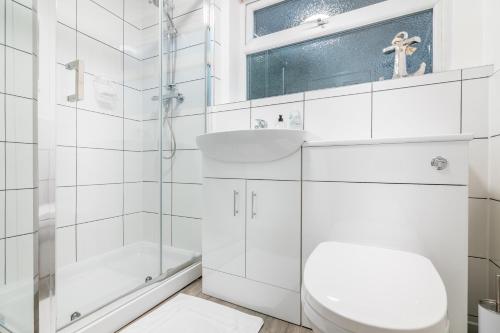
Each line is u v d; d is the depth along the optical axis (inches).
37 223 33.3
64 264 57.8
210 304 47.8
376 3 55.3
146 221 71.7
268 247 44.3
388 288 23.4
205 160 51.1
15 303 34.6
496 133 38.6
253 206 45.7
